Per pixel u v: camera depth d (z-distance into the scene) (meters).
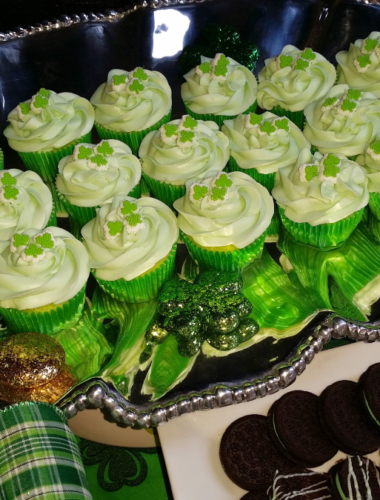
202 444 0.28
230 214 0.31
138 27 0.46
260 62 0.45
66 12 0.50
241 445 0.28
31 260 0.28
